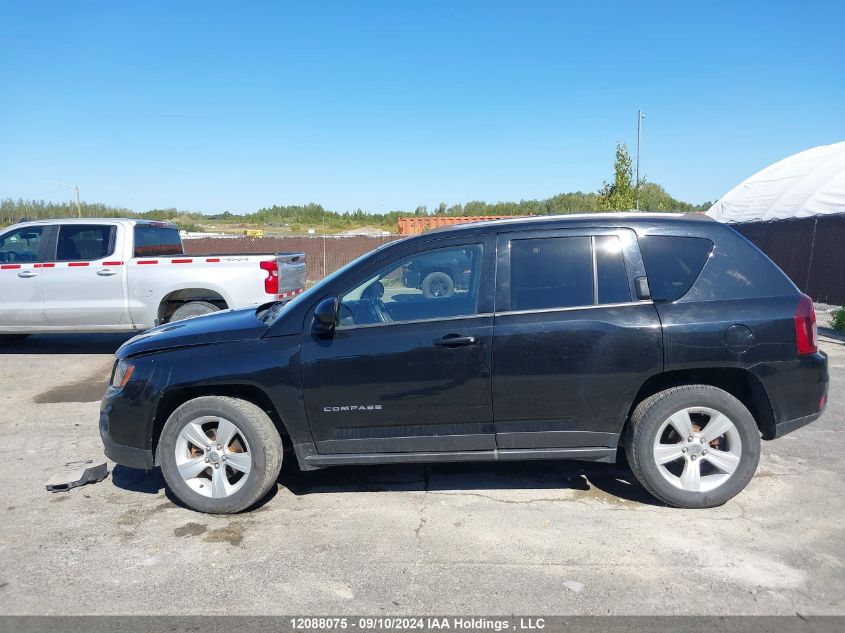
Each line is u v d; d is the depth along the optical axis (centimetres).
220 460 434
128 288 935
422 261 439
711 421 421
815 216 1627
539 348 415
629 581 345
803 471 488
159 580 356
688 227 436
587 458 433
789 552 372
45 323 948
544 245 434
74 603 335
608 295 423
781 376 415
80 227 953
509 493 462
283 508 447
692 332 411
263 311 505
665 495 424
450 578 352
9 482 500
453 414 426
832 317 1305
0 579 360
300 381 427
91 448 578
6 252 956
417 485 481
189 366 436
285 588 346
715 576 348
